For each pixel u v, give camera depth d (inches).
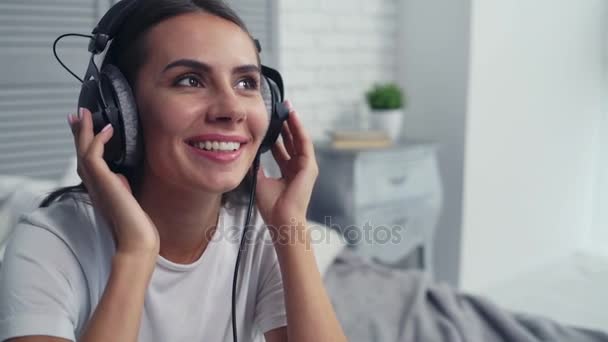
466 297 56.0
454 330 48.2
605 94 127.9
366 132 90.5
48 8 66.9
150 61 27.6
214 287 33.2
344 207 83.5
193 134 27.4
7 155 66.6
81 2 69.5
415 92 104.7
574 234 131.2
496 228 107.7
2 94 65.2
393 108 95.3
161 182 30.4
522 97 106.9
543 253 123.0
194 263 31.6
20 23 65.3
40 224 29.5
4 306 26.5
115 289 26.5
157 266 30.5
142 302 27.0
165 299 31.0
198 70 27.4
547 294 107.4
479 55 95.2
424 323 49.8
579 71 120.0
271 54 88.0
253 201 36.1
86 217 30.9
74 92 70.6
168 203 30.8
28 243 28.6
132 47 28.3
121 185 28.3
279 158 37.3
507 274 113.8
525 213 114.8
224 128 27.5
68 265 28.8
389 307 53.6
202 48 27.2
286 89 92.2
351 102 102.3
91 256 30.1
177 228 31.5
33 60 66.4
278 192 35.4
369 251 84.5
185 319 31.8
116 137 28.8
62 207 31.2
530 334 48.6
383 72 106.9
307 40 93.7
